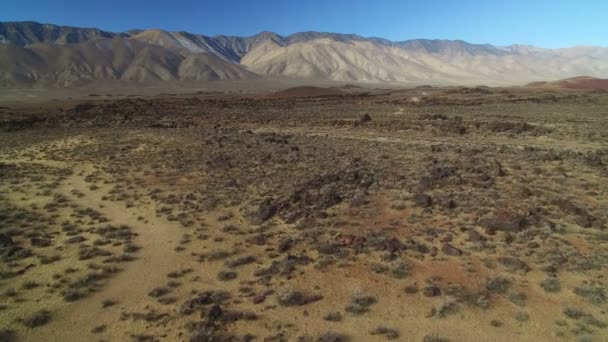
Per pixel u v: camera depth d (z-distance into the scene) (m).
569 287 15.02
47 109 95.00
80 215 24.19
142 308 14.34
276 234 20.80
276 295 15.01
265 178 31.81
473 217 21.78
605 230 19.89
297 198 25.16
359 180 30.00
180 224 22.53
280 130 65.62
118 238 20.64
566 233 19.66
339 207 24.36
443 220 21.69
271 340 12.32
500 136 55.09
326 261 17.42
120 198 27.55
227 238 20.48
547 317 13.30
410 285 15.48
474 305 14.08
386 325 13.10
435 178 29.03
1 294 15.16
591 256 17.19
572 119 67.50
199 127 66.81
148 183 31.50
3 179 32.59
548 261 16.83
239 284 15.89
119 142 50.66
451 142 50.66
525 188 25.41
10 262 17.80
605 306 13.73
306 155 41.09
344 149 44.47
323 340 12.25
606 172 31.41
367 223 21.80
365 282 15.84
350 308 13.95
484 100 103.88
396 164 35.78
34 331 13.06
